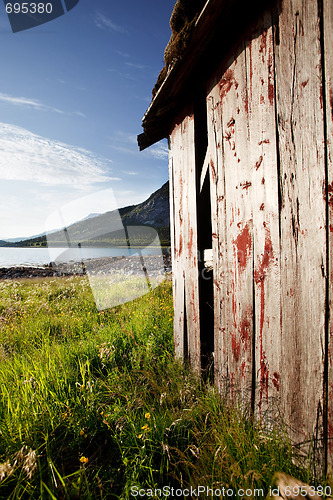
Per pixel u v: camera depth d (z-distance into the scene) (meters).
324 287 1.21
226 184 1.96
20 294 7.68
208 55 2.01
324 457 1.23
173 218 3.01
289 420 1.43
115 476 1.56
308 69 1.25
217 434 1.60
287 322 1.43
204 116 2.45
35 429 1.79
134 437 1.72
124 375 2.52
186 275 2.65
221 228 2.06
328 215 1.18
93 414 1.95
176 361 2.77
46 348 3.25
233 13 1.62
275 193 1.49
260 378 1.67
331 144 1.16
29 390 2.14
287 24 1.35
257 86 1.59
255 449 1.44
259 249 1.64
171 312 4.37
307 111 1.27
